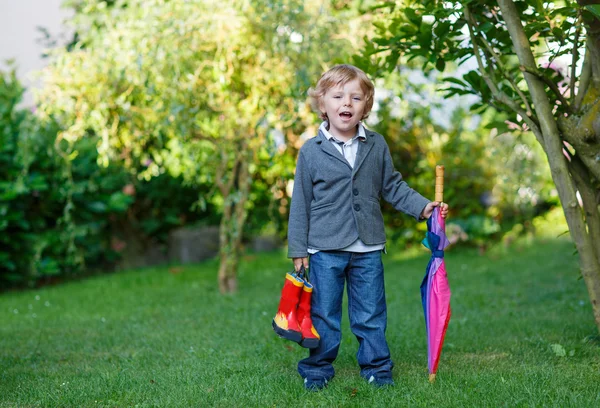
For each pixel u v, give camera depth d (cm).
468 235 809
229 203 557
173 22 480
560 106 310
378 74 373
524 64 289
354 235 270
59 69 519
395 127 806
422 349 338
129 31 494
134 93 519
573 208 292
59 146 608
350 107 269
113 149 565
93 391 273
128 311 502
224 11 473
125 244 815
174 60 481
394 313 441
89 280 703
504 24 317
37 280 712
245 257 824
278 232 860
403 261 753
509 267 655
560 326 372
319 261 273
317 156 275
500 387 257
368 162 276
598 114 291
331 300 273
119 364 327
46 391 276
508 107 332
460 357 315
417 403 242
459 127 838
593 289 298
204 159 595
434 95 628
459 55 324
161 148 612
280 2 481
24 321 476
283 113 520
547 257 701
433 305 269
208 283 638
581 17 268
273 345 356
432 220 270
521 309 442
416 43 327
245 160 546
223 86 488
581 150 296
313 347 261
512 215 889
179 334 396
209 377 290
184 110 502
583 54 329
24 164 609
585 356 305
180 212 855
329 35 500
